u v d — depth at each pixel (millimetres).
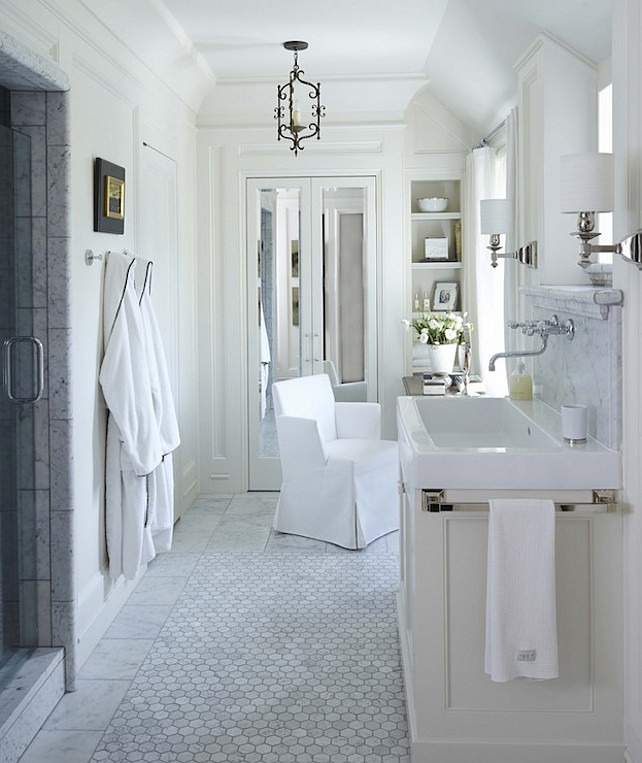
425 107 5953
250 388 6066
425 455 2600
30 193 3125
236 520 5410
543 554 2473
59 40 3129
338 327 6031
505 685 2625
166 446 4062
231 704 3072
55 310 3156
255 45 4910
